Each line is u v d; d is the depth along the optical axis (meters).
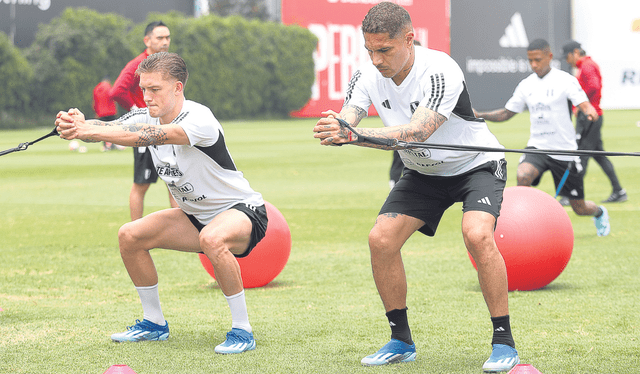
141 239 8.21
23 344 8.27
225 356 7.77
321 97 88.94
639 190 23.73
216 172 8.04
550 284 11.45
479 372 7.12
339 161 35.72
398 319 7.52
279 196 23.47
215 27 81.69
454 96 7.16
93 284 11.80
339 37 88.38
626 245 14.64
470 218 7.20
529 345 8.09
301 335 8.62
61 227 17.83
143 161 14.02
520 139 47.97
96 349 8.07
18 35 75.00
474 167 7.63
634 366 7.30
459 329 8.84
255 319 9.42
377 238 7.43
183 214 8.47
